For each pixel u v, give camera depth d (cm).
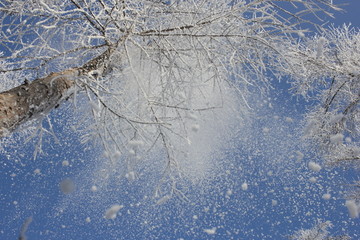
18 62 279
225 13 272
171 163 316
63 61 336
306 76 400
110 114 275
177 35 283
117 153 195
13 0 275
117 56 297
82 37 301
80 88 253
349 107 398
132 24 272
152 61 291
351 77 378
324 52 396
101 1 264
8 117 193
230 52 301
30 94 211
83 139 304
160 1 260
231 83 278
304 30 256
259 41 268
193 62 324
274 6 257
